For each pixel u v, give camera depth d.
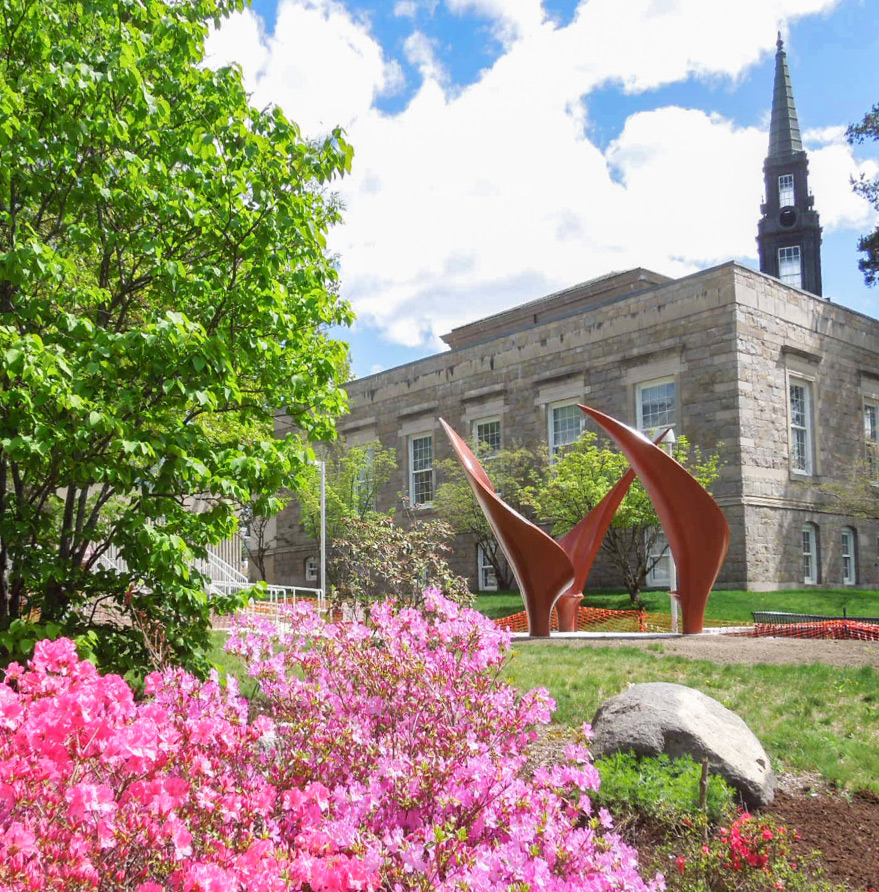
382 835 2.57
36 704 2.23
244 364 5.86
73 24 5.80
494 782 2.70
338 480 26.95
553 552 11.55
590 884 2.42
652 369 20.94
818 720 6.46
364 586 10.38
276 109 5.80
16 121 4.93
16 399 4.68
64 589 5.64
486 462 23.62
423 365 27.41
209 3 6.57
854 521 21.94
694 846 3.78
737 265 19.55
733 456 19.09
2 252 5.43
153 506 5.39
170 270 5.36
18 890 1.69
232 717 3.07
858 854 4.19
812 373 21.44
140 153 5.65
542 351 23.73
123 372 5.19
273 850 2.10
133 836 1.98
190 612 5.76
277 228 5.73
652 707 5.18
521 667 8.33
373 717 3.61
